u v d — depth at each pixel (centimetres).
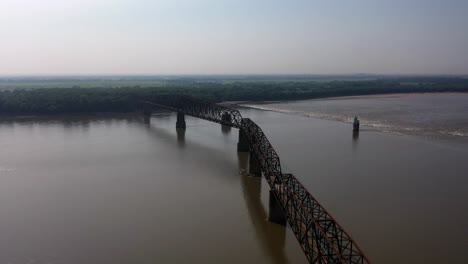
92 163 5922
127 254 3053
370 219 3600
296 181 3453
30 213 3909
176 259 2966
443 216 3653
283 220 3609
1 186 4803
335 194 4284
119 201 4222
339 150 6575
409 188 4462
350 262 2347
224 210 3934
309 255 2594
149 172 5378
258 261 2930
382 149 6600
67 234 3416
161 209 3972
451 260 2855
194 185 4775
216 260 2948
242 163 5881
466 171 5141
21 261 2973
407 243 3125
